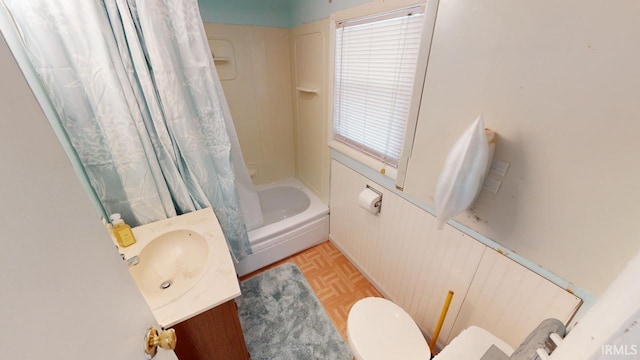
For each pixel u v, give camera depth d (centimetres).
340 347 150
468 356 90
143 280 108
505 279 97
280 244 206
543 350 53
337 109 179
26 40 90
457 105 90
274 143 258
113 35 104
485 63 78
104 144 115
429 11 88
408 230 140
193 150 136
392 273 164
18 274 31
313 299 179
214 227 131
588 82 60
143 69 112
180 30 117
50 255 36
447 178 88
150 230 128
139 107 117
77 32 95
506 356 88
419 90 101
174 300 94
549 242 78
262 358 143
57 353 35
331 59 165
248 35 205
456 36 84
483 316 110
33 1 87
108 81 104
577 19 58
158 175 129
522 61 70
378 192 155
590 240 69
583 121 63
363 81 148
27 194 33
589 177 65
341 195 198
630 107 56
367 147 159
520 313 95
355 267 206
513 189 82
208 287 99
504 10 70
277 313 169
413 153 114
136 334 54
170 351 69
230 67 208
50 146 38
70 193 41
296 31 204
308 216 214
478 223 98
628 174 59
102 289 46
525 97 72
